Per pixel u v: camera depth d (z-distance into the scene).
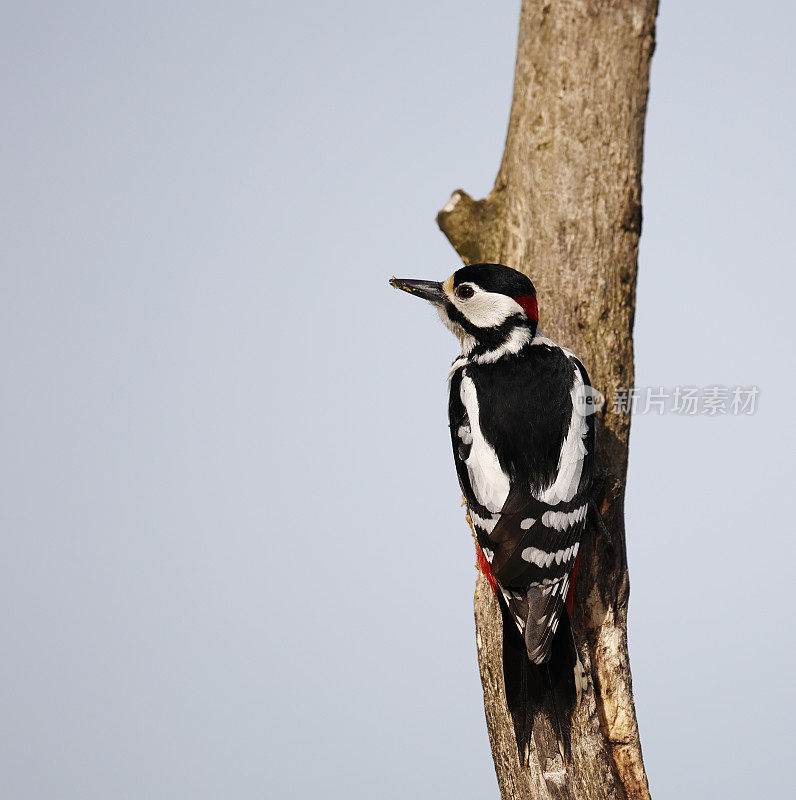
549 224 8.15
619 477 8.14
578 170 8.05
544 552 6.95
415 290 8.28
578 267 8.12
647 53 7.99
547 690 7.35
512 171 8.40
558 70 7.97
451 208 8.79
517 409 7.30
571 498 7.13
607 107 7.98
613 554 8.03
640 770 7.98
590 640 8.04
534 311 7.74
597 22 7.88
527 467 7.16
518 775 7.55
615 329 8.20
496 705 7.78
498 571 6.92
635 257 8.24
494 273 7.73
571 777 7.30
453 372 7.89
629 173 8.09
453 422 7.61
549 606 6.87
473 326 7.79
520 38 8.23
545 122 8.07
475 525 7.29
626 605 8.15
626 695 8.00
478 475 7.25
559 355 7.61
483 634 7.88
